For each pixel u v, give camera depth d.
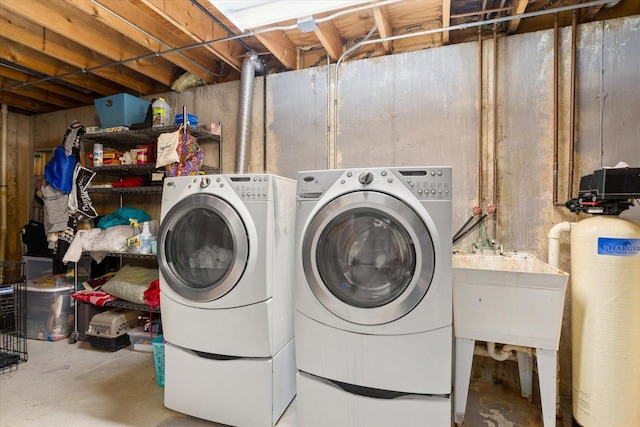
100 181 3.53
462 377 1.63
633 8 2.09
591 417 1.58
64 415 1.82
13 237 3.78
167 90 3.39
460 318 1.62
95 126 3.42
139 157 2.92
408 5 2.30
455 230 2.28
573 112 2.04
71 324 3.00
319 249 1.47
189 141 2.66
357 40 2.70
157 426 1.73
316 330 1.50
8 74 2.95
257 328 1.66
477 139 2.24
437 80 2.33
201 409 1.76
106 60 2.87
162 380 2.12
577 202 1.71
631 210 1.92
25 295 2.92
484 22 2.02
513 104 2.17
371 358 1.41
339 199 1.43
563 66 2.08
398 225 1.36
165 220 1.81
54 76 2.87
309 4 1.88
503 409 1.92
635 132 1.96
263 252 1.66
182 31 2.32
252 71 2.74
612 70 1.99
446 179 1.35
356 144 2.53
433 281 1.33
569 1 2.17
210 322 1.73
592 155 2.02
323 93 2.63
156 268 3.21
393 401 1.39
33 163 3.88
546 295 1.48
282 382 1.79
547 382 1.51
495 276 1.55
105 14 2.05
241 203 1.70
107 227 2.99
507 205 2.18
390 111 2.44
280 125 2.76
